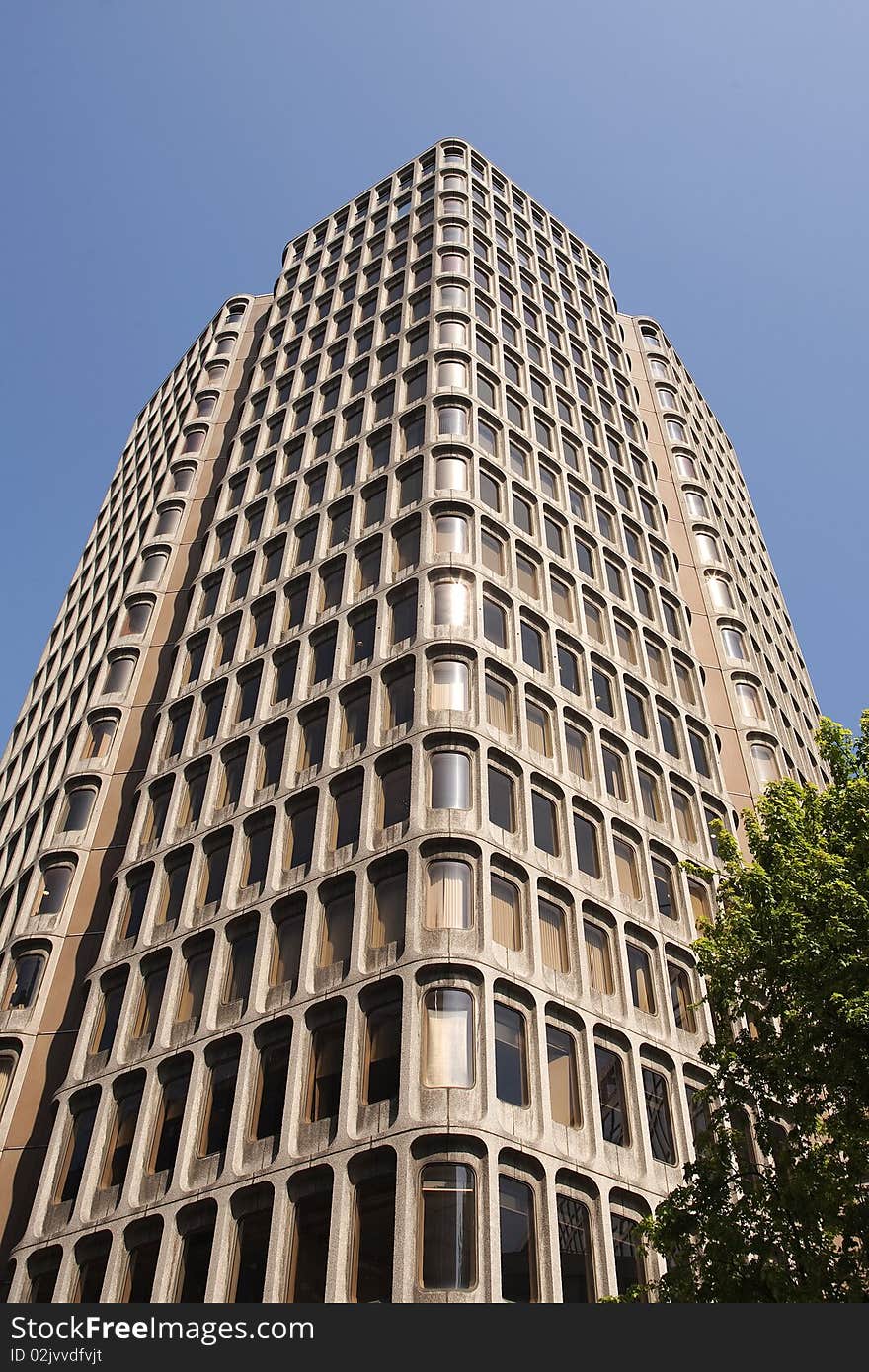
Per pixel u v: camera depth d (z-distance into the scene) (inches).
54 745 1987.0
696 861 1494.8
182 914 1333.7
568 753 1425.9
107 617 2161.7
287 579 1685.5
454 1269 900.0
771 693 2143.2
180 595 1969.7
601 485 2004.2
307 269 2583.7
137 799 1553.9
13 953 1504.7
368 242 2455.7
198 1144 1115.9
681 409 2618.1
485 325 2030.0
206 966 1267.2
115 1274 1053.8
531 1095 1046.4
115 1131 1189.7
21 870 1716.3
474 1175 952.9
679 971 1333.7
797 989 762.2
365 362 2049.7
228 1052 1163.9
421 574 1476.4
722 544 2300.7
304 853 1289.4
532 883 1205.1
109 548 2576.3
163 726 1628.9
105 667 1873.8
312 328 2319.1
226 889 1317.7
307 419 2044.8
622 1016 1207.6
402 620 1455.5
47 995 1454.2
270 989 1186.6
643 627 1782.7
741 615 2153.1
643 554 1948.8
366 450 1814.7
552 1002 1129.4
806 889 790.5
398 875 1171.3
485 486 1675.7
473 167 2618.1
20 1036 1405.0
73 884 1571.1
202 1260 1017.5
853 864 800.3
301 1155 1022.4
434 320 1995.6
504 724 1359.5
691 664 1831.9
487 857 1171.9
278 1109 1079.0
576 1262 979.3
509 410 1892.2
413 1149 961.5
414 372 1908.2
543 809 1315.2
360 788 1291.8
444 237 2256.4
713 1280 724.7
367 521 1672.0
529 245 2493.8
